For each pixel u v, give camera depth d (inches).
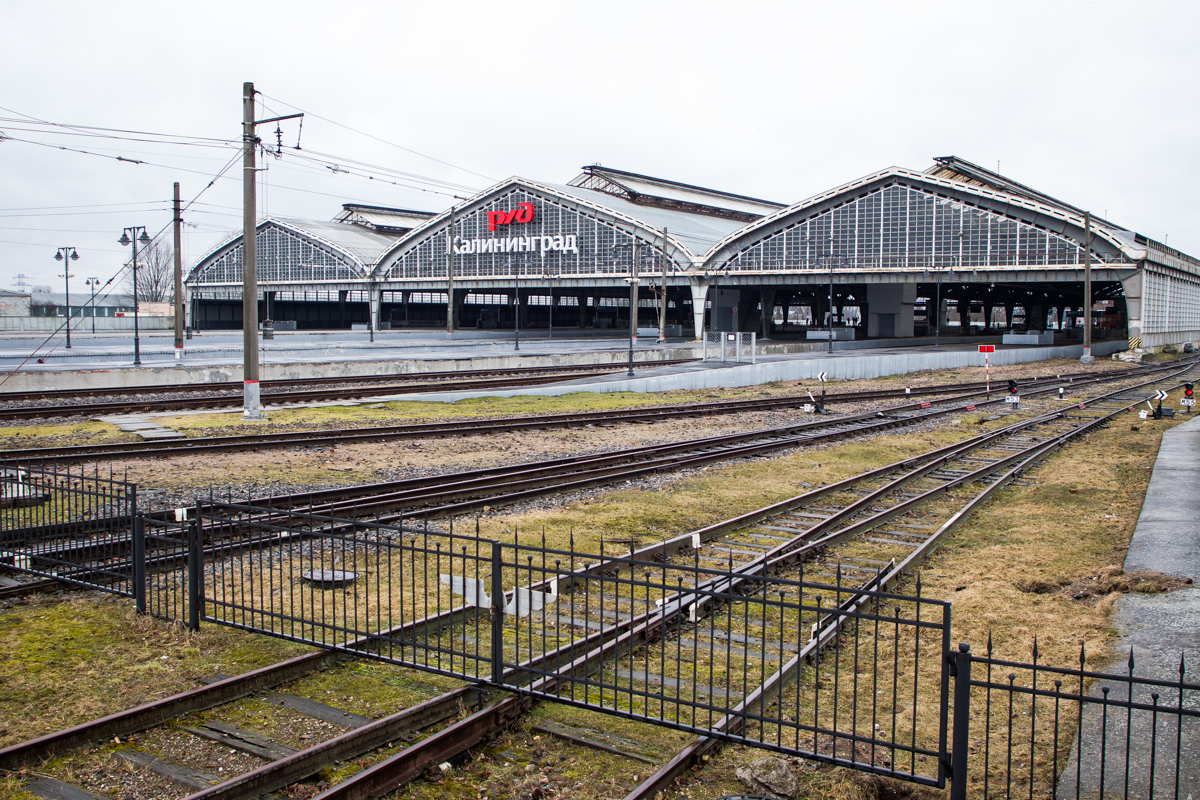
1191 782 233.3
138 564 366.3
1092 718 274.4
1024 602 394.0
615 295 4707.2
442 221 3703.3
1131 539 490.3
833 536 505.4
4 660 315.9
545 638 317.4
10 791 231.8
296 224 4050.2
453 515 553.9
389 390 1245.1
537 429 970.1
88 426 888.3
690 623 369.4
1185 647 327.3
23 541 442.3
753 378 1612.9
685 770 251.6
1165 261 3070.9
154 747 257.9
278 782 235.8
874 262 3061.0
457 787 241.8
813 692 305.4
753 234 3235.7
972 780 245.8
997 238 2847.0
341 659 326.6
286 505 554.3
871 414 1170.0
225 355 1897.1
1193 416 1135.6
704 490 653.9
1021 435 988.6
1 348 1913.1
